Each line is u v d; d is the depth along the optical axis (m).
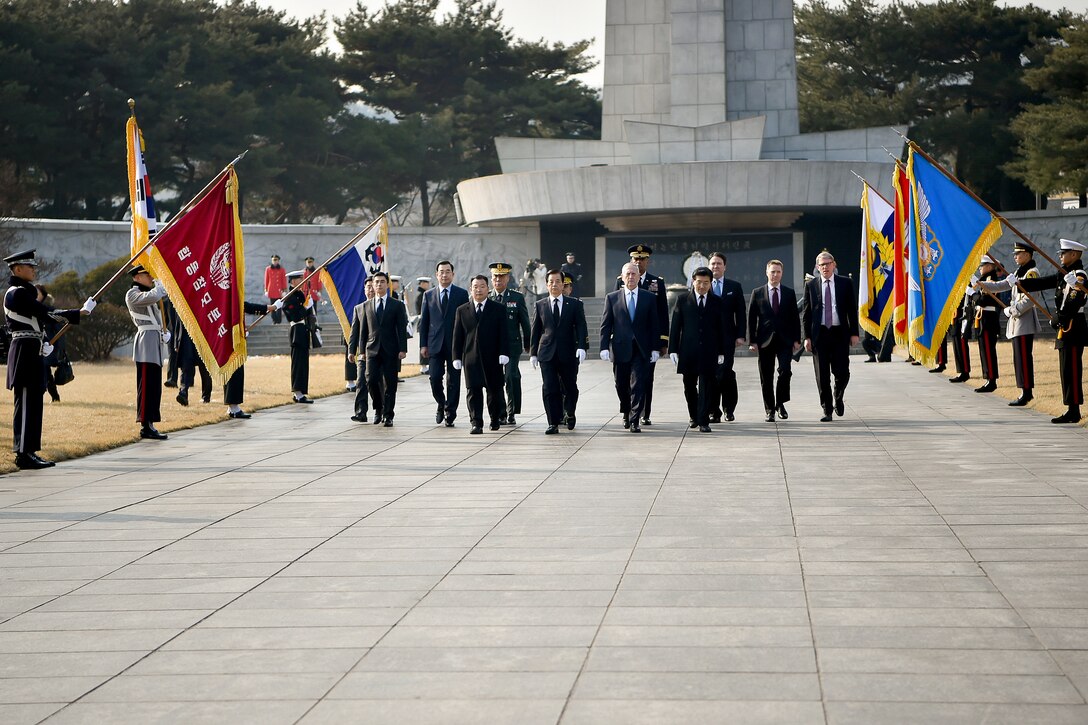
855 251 45.50
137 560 7.62
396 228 46.62
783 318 15.25
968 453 11.69
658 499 9.43
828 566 6.95
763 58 43.19
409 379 25.97
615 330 14.52
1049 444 12.23
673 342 14.39
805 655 5.27
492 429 15.12
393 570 7.15
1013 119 55.50
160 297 14.66
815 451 12.20
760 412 16.69
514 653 5.41
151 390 14.76
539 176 41.72
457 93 66.56
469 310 14.84
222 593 6.69
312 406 19.61
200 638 5.81
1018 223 44.44
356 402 16.75
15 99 46.38
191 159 54.62
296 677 5.17
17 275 12.32
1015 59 59.88
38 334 12.33
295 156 57.62
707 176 40.03
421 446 13.57
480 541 7.94
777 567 6.96
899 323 19.62
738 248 45.97
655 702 4.72
